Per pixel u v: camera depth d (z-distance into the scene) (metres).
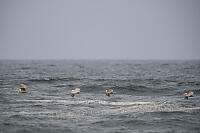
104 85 129.75
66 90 116.06
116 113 71.75
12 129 58.53
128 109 75.88
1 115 69.31
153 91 113.75
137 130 58.91
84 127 60.38
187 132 57.47
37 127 59.91
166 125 61.66
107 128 59.97
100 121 64.50
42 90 115.12
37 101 88.62
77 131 57.88
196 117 67.38
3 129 58.47
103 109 76.44
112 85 130.00
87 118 67.19
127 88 118.81
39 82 143.38
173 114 70.00
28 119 65.88
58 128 59.41
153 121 64.44
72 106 80.62
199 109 74.75
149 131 58.25
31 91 111.25
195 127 60.28
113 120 65.38
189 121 64.19
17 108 77.31
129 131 58.31
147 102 86.94
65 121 64.50
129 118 66.81
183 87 123.12
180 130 58.56
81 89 119.44
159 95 105.06
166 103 83.94
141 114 70.31
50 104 83.31
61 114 70.69
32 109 76.12
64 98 95.81
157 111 73.00
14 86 126.12
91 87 122.94
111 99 94.44
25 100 90.25
